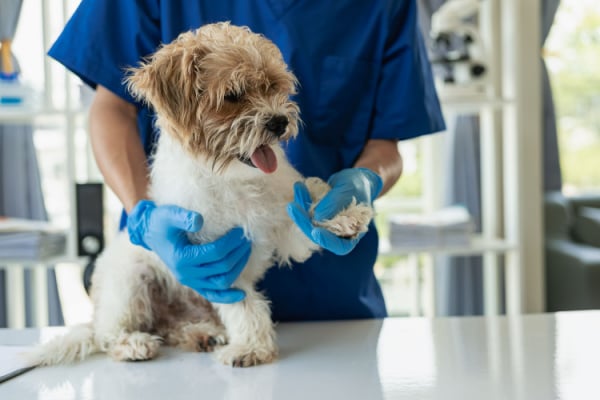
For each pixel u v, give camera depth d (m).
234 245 0.99
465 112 2.71
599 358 0.92
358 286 1.27
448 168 2.88
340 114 1.29
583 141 4.30
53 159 2.82
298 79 1.25
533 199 2.58
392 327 1.13
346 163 1.31
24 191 2.63
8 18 2.47
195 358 1.00
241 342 0.98
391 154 1.29
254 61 1.01
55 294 2.61
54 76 2.52
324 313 1.28
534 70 2.53
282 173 1.07
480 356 0.94
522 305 2.39
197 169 1.01
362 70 1.29
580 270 3.02
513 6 2.32
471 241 2.43
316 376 0.88
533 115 2.54
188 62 0.98
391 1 1.28
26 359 0.95
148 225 1.00
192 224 0.92
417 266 2.77
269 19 1.25
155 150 1.24
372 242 1.28
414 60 1.29
